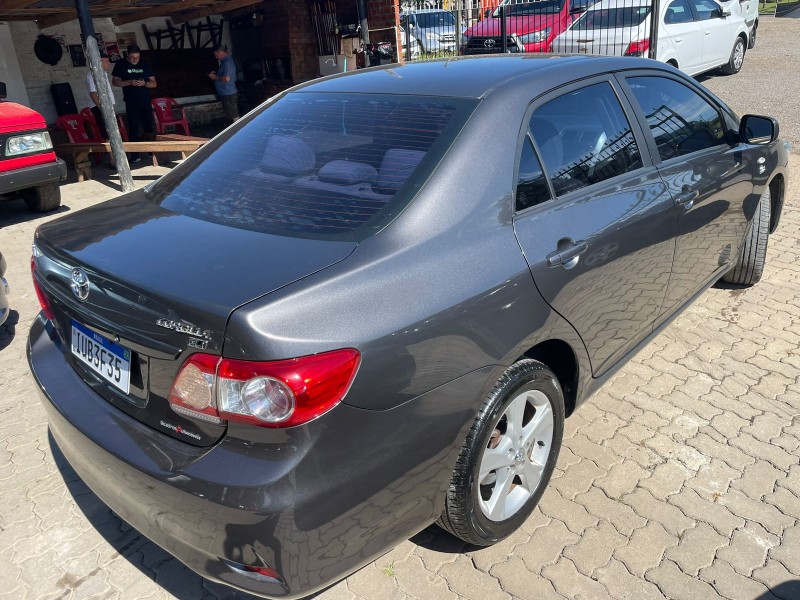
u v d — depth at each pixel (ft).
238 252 6.70
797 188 21.20
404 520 6.80
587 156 9.01
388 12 36.17
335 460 5.97
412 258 6.70
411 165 7.50
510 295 7.32
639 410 10.80
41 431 10.96
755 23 48.57
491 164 7.66
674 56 34.60
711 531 8.35
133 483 6.42
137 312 6.37
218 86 37.93
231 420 5.84
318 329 5.89
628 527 8.47
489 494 8.20
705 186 10.96
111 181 28.84
